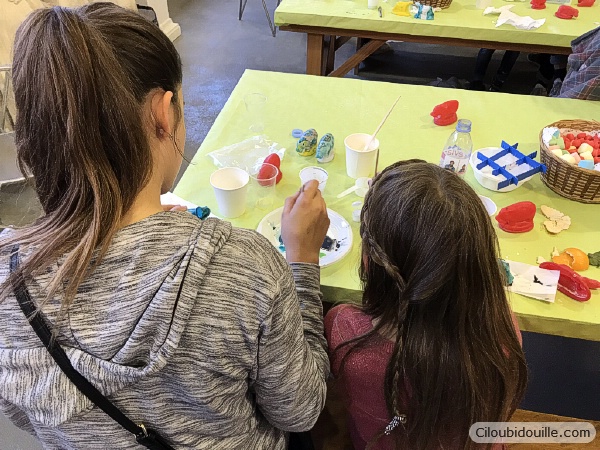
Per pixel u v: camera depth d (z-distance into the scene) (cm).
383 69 365
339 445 117
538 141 160
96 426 63
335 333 94
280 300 63
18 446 161
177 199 135
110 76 52
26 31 53
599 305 110
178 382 61
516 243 124
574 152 142
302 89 185
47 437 71
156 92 59
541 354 181
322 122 168
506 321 85
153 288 56
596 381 173
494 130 165
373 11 241
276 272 64
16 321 58
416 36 239
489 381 83
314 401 75
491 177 139
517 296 111
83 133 52
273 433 85
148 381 60
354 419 103
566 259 119
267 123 167
